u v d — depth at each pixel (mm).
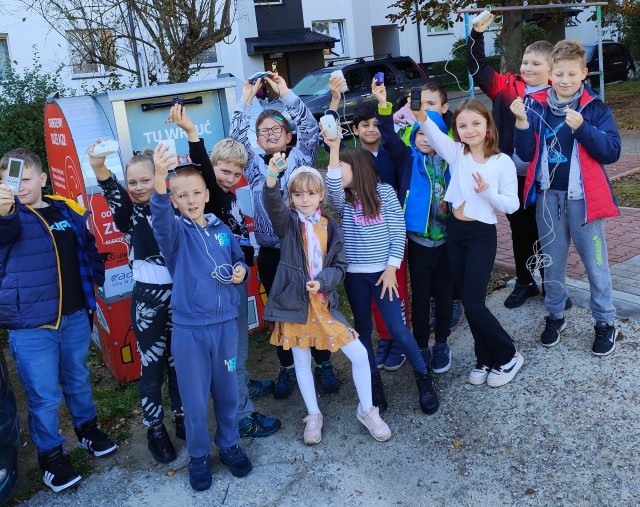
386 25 24750
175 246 2855
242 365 3330
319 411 3336
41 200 3070
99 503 2982
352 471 3020
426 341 3715
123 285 3953
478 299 3322
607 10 17156
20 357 2969
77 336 3156
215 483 3031
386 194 3348
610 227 5828
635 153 9539
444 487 2834
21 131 7898
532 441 3041
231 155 3324
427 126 3299
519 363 3568
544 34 24484
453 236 3363
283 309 3154
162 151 2605
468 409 3377
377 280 3326
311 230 3146
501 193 3229
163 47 7621
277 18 20047
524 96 3855
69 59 14617
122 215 3051
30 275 2932
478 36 3873
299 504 2828
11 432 2828
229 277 2922
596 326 3684
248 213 4340
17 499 3064
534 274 4652
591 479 2742
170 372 3350
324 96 12961
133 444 3451
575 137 3289
